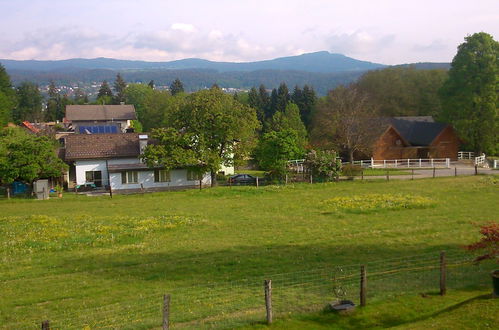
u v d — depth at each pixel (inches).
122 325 527.2
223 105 1977.1
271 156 1939.0
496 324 470.0
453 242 884.6
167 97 4606.3
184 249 887.1
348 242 908.0
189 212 1310.3
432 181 1788.9
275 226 1087.0
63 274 749.9
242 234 1010.7
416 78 3757.4
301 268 742.5
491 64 2384.4
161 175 2030.0
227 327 506.9
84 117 4175.7
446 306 549.6
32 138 1841.8
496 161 2309.3
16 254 882.1
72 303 612.1
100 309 583.8
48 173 1818.4
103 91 7165.4
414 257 784.3
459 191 1525.6
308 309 554.9
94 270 765.3
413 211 1228.5
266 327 508.7
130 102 6043.3
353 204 1333.7
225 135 1913.1
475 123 2442.2
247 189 1694.1
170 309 574.2
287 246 888.9
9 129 2255.2
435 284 629.0
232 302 593.6
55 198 1720.0
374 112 2891.2
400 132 2780.5
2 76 5012.3
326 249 858.8
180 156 1827.0
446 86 2605.8
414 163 2564.0
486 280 641.6
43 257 855.1
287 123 3097.9
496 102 2422.5
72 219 1227.9
